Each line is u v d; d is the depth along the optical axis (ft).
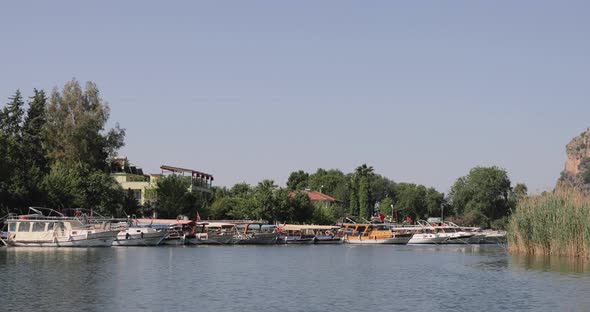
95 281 185.06
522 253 271.28
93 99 430.20
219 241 419.74
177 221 416.26
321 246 430.61
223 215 529.04
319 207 609.01
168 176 494.59
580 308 144.87
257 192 533.14
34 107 446.19
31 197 372.38
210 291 169.07
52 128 422.00
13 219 328.08
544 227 260.83
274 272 220.02
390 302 153.79
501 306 147.64
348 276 208.95
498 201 645.10
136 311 138.92
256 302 152.15
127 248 340.80
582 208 251.60
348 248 404.16
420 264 258.57
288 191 541.34
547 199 266.57
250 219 519.60
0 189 357.82
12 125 435.53
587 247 241.55
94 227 344.90
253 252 334.65
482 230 536.01
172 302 150.61
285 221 529.86
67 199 391.65
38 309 140.26
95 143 428.56
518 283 184.96
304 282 191.21
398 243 479.41
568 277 196.65
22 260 245.86
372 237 478.18
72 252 293.02
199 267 233.14
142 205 480.64
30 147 422.82
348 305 149.38
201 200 509.35
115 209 426.51
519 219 272.72
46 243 326.65
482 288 176.24
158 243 382.42
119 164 562.66
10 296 156.04
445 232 511.81
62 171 397.60
